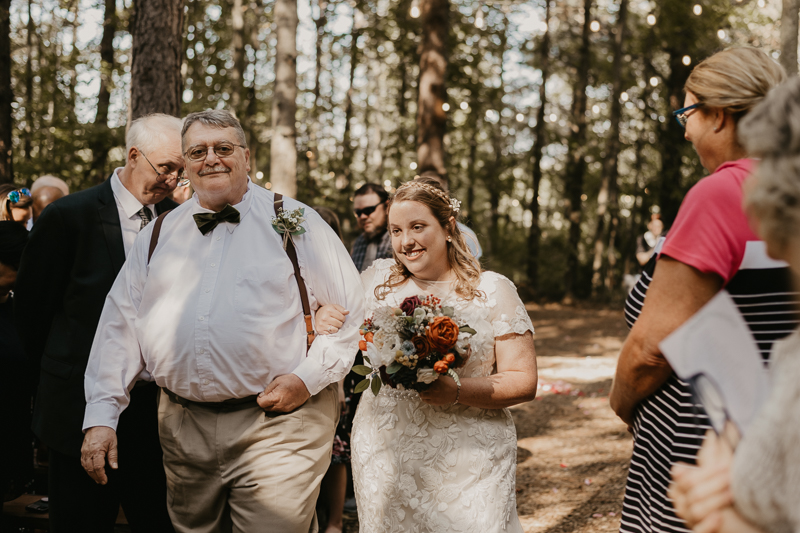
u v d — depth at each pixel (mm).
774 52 12430
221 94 18266
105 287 2740
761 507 886
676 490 1018
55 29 21094
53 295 2760
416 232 2355
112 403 2521
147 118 2836
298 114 21766
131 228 2848
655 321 1517
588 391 7281
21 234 3172
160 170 2785
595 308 17719
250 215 2543
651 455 1604
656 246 1752
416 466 2230
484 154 24250
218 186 2477
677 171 17672
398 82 23188
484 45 19688
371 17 19312
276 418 2402
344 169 20609
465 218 3248
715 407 1029
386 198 4648
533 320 14609
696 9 13367
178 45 6016
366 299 2561
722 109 1560
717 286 1474
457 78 17781
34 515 3201
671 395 1548
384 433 2311
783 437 872
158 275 2500
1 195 4043
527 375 2256
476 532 2160
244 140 2607
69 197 2814
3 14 9789
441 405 2248
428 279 2424
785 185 855
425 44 10453
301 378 2406
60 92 15883
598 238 19078
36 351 2859
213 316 2387
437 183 2422
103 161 12391
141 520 2848
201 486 2461
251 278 2428
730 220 1451
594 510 4016
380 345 2092
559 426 5891
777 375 908
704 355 1044
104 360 2543
